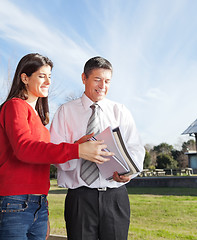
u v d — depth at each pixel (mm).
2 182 1411
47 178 1560
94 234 1851
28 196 1423
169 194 9914
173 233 4273
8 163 1434
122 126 2104
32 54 1634
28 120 1515
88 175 1858
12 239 1352
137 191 11484
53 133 2055
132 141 2066
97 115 2037
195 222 5066
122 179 1757
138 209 6621
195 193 9898
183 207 6730
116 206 1896
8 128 1415
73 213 1860
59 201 7980
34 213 1435
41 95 1637
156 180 13914
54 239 2994
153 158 39094
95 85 1988
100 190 1859
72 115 2086
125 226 1903
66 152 1346
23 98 1584
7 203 1379
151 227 4727
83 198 1856
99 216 1849
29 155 1318
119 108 2160
